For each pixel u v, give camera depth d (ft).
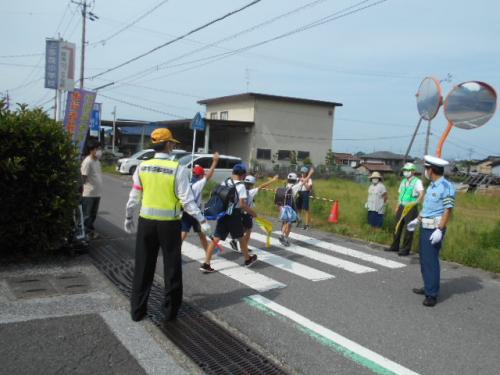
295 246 27.76
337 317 15.64
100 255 22.13
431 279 17.25
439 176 17.61
